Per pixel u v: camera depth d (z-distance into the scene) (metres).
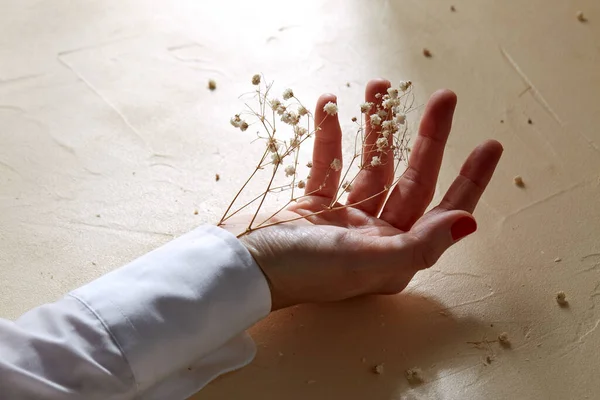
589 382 0.48
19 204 0.57
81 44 0.69
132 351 0.43
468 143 0.60
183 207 0.57
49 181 0.59
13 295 0.52
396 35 0.70
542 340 0.49
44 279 0.53
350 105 0.64
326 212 0.51
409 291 0.52
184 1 0.74
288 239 0.48
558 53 0.68
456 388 0.47
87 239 0.55
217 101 0.65
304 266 0.48
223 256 0.46
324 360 0.49
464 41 0.69
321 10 0.73
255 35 0.71
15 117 0.63
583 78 0.65
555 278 0.52
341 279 0.48
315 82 0.66
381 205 0.53
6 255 0.54
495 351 0.49
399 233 0.50
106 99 0.65
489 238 0.54
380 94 0.51
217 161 0.60
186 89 0.66
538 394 0.47
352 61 0.68
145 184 0.58
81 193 0.58
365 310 0.51
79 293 0.44
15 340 0.43
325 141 0.52
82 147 0.61
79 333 0.43
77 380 0.43
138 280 0.45
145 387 0.44
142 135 0.62
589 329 0.50
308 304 0.51
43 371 0.43
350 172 0.59
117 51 0.69
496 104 0.63
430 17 0.72
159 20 0.72
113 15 0.72
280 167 0.59
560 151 0.60
